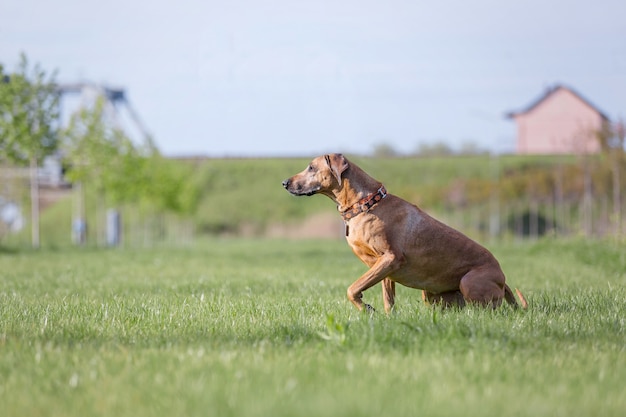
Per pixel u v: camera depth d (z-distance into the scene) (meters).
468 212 67.38
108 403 5.36
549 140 98.12
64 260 25.25
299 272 19.25
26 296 12.89
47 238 62.50
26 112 30.73
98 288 14.67
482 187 65.00
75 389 5.77
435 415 5.02
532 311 9.42
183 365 6.33
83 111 42.03
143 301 11.69
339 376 5.98
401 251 9.73
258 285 14.97
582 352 6.95
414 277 9.95
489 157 85.62
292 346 7.31
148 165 49.00
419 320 8.26
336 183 9.92
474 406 5.21
